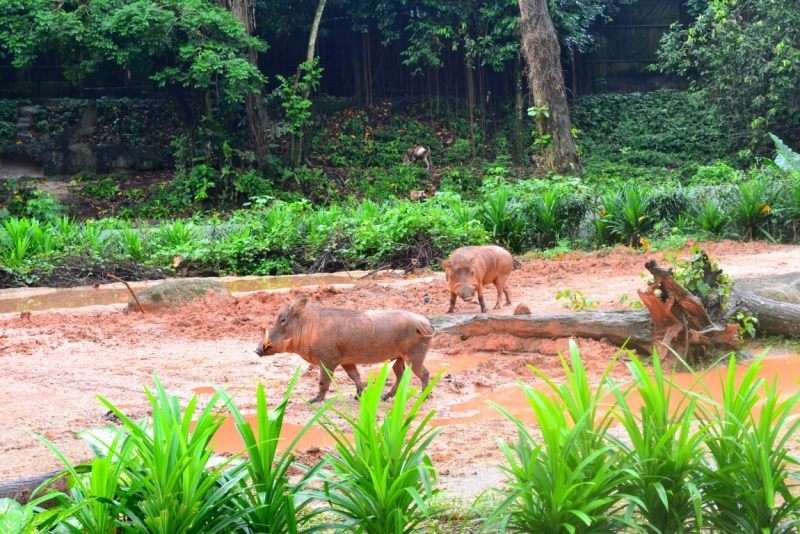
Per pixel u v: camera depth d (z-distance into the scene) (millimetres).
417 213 17781
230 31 27188
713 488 3885
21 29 26453
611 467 3850
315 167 32625
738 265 14203
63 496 3646
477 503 4340
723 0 29578
